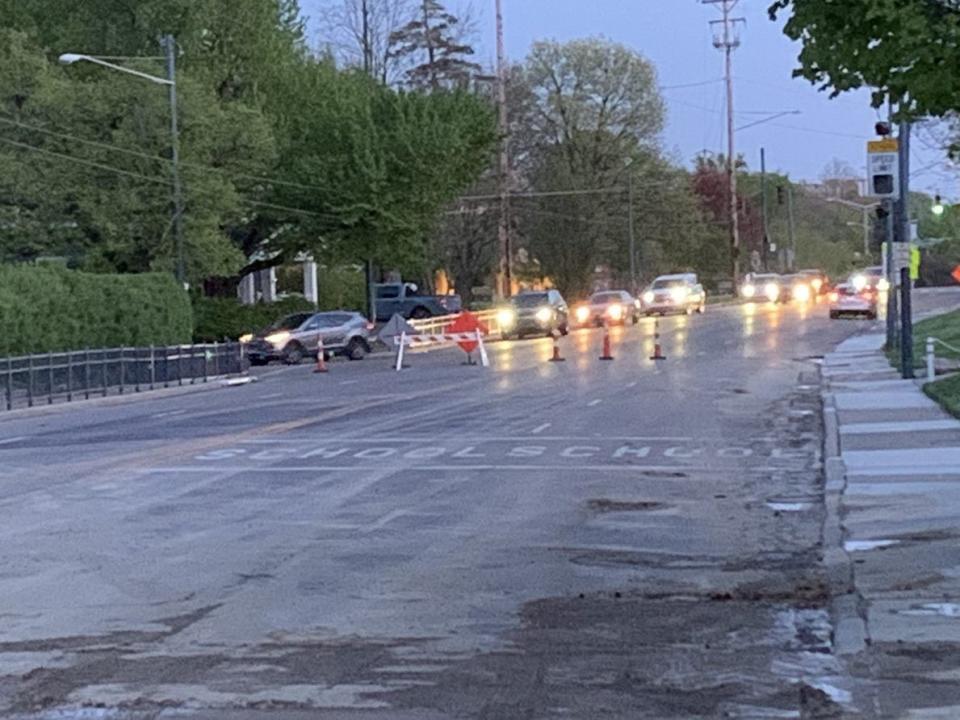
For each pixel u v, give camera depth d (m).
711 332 54.69
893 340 39.75
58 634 9.53
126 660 8.76
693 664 8.45
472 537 13.18
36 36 55.62
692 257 108.00
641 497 15.55
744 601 10.25
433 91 66.38
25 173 49.22
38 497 16.58
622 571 11.45
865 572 10.95
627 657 8.63
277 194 58.84
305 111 59.91
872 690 7.77
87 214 50.28
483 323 59.72
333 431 23.58
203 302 60.41
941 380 28.64
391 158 58.66
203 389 40.22
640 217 92.69
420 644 9.06
